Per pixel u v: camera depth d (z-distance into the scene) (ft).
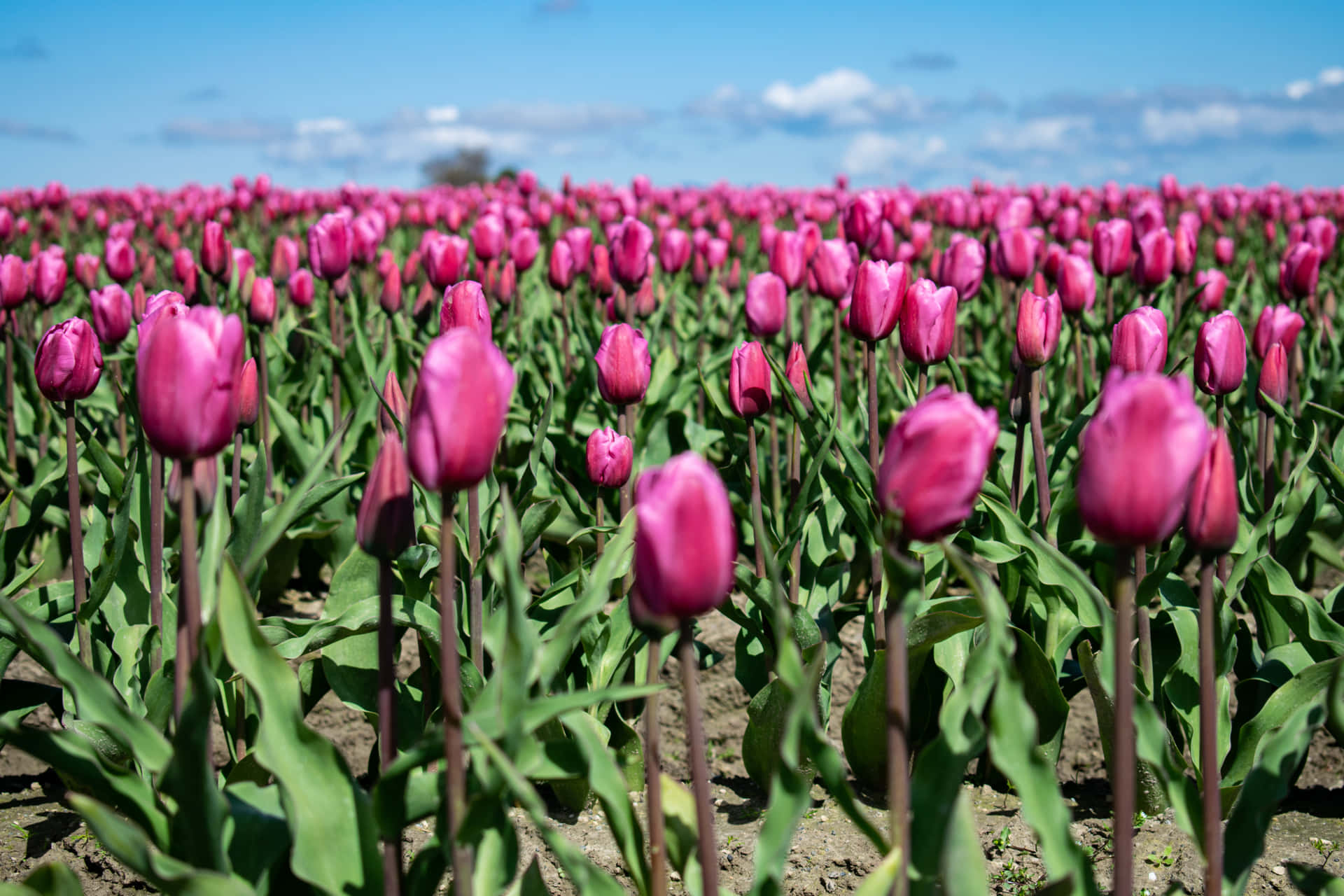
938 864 6.66
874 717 11.15
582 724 7.05
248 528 9.50
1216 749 7.18
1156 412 5.64
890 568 6.23
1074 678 11.66
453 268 17.78
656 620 5.99
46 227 42.06
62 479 13.80
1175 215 40.06
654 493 5.75
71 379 10.30
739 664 12.09
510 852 6.96
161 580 10.61
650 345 20.39
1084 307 15.93
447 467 6.02
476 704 6.88
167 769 6.50
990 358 24.23
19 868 10.00
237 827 7.30
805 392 12.42
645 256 17.65
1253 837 7.27
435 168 155.02
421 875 7.07
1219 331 10.31
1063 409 18.22
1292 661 10.98
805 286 18.38
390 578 6.97
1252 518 13.80
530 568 17.20
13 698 11.08
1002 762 6.29
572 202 39.78
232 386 6.48
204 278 24.23
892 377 19.19
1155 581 10.02
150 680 10.45
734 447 13.91
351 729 13.48
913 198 47.78
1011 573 11.65
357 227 22.50
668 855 7.41
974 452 5.89
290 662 11.35
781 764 6.40
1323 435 14.05
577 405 18.11
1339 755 12.12
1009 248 18.03
